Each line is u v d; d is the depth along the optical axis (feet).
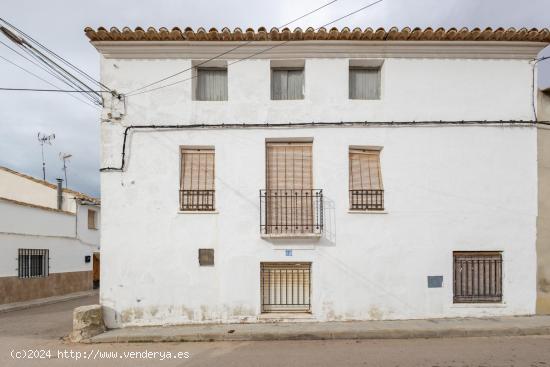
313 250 30.32
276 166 31.45
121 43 30.48
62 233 61.77
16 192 66.69
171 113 31.01
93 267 76.07
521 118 31.35
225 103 31.17
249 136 31.04
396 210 30.68
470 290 30.55
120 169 30.60
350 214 30.60
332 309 30.01
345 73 31.27
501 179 31.01
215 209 30.71
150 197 30.58
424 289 30.25
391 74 31.32
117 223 30.40
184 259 30.22
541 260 30.78
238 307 29.94
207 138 31.01
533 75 31.58
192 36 30.04
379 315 30.04
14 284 50.70
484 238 30.63
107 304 29.94
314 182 30.86
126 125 30.94
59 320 37.52
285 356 22.79
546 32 29.89
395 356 22.41
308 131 31.01
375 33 29.94
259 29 29.78
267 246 30.32
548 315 30.37
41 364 22.31
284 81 32.48
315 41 30.55
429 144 31.07
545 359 21.68
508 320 28.99
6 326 34.63
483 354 22.61
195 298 29.99
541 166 31.27
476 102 31.30
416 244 30.50
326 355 22.84
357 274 30.25
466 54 31.32
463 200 30.86
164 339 26.76
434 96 31.27
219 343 26.02
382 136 31.12
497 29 29.78
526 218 30.89
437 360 21.62
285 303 30.66
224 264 30.19
